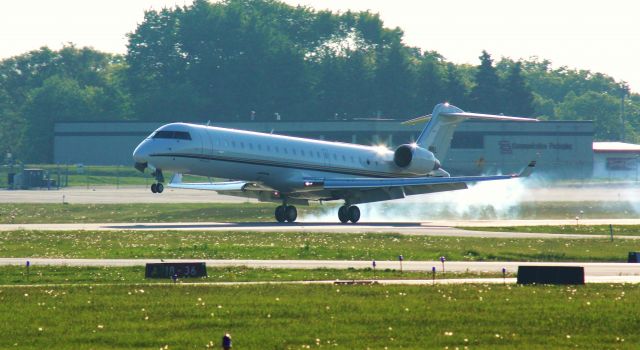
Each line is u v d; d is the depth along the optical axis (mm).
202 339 100750
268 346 97688
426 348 97312
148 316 114062
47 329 106250
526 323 110625
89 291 134250
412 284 144125
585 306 122250
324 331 105375
